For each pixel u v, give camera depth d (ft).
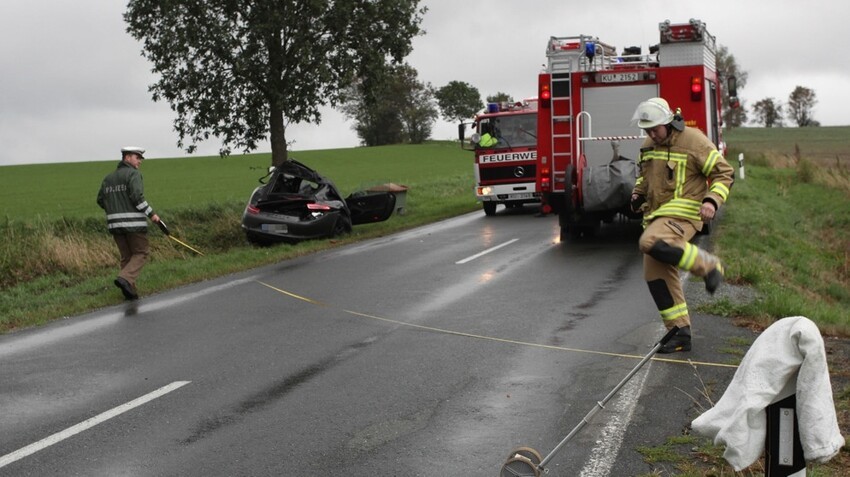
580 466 16.85
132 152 40.09
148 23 73.15
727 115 389.60
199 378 24.40
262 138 78.28
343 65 75.15
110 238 59.88
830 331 27.61
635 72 50.75
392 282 40.98
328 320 32.12
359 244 58.80
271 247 57.57
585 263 44.83
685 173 24.50
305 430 19.65
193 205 75.51
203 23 71.72
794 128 410.11
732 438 12.04
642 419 19.42
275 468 17.39
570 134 52.11
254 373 24.76
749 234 54.44
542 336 28.30
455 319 31.63
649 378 22.56
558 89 52.13
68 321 34.32
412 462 17.44
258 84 74.33
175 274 45.80
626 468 16.67
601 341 27.22
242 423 20.30
